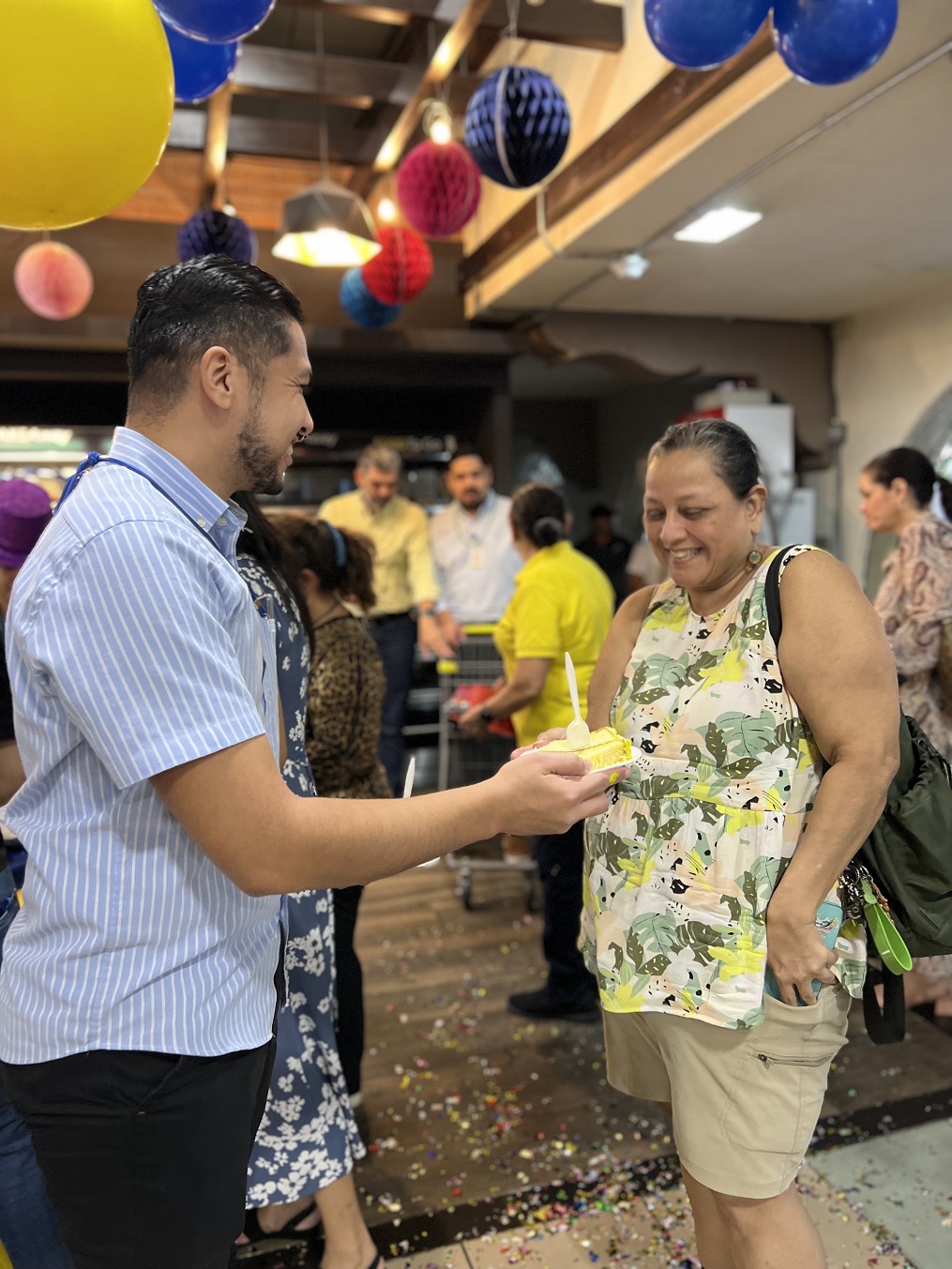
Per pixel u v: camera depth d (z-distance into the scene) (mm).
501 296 4641
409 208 2717
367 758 2082
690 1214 1952
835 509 5406
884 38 1812
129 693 915
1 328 4312
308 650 1712
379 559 4496
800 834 1340
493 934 3447
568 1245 1879
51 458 5004
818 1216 1905
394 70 3564
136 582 918
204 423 1029
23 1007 1027
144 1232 1044
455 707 3697
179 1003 1008
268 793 950
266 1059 1176
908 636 2582
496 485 5363
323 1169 1722
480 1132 2260
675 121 3000
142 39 1287
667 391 8188
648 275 4289
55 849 1004
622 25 3318
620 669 1601
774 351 5293
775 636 1350
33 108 1219
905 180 3207
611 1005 1420
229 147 3848
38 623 941
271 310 1031
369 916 3643
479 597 4621
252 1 1684
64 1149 1027
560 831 1152
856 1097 2324
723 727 1354
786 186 3236
